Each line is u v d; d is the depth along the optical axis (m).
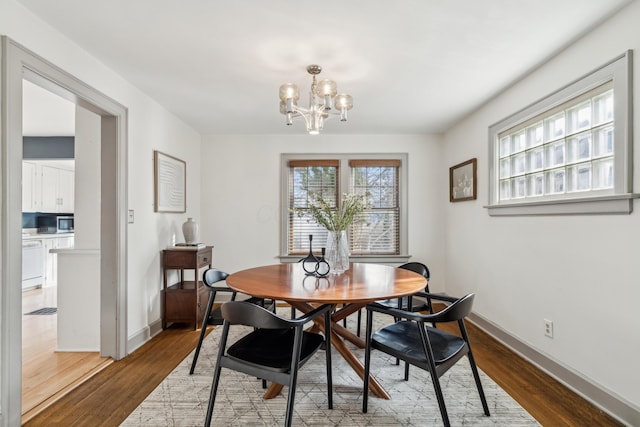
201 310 3.28
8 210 1.60
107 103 2.37
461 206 3.67
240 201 4.24
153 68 2.39
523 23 1.83
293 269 2.56
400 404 1.89
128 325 2.62
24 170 5.07
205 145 4.24
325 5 1.67
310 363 2.42
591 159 1.96
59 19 1.80
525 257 2.53
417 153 4.23
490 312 3.05
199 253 3.23
